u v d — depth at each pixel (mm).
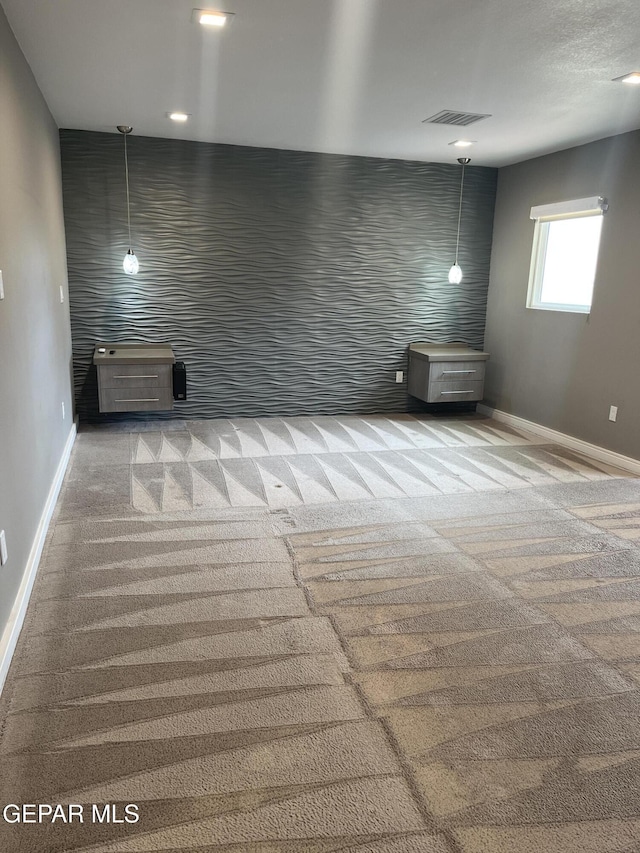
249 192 5434
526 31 2734
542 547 3205
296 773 1718
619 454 4648
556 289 5445
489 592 2736
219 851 1479
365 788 1671
